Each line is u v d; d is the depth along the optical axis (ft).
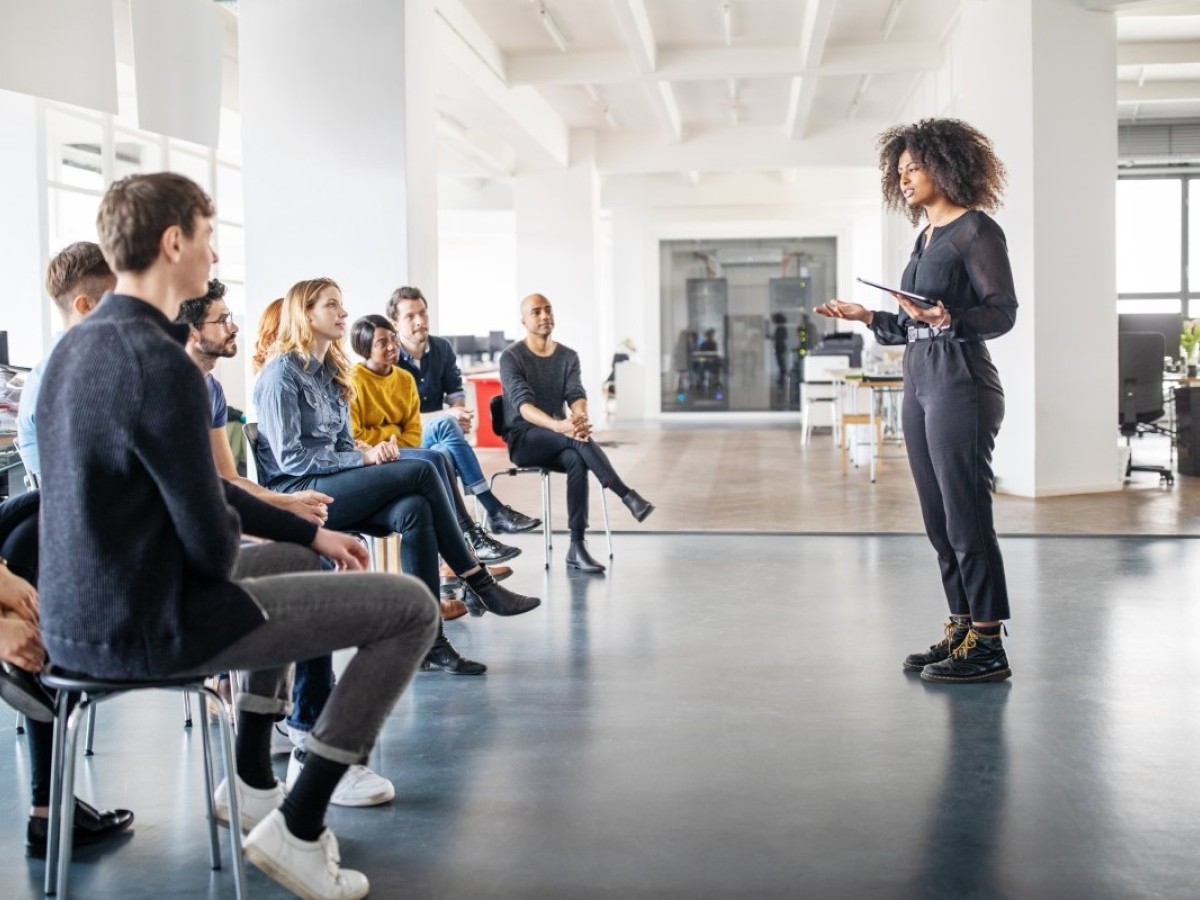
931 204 12.35
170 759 10.43
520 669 13.20
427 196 25.13
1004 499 26.63
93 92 17.20
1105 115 26.89
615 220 64.28
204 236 6.81
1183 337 33.27
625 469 35.47
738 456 39.78
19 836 8.73
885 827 8.57
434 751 10.44
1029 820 8.66
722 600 16.66
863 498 27.76
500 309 91.35
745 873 7.82
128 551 6.32
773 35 36.04
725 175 62.75
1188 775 9.55
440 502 12.60
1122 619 15.06
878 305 61.82
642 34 32.65
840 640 14.25
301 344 12.50
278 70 23.89
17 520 8.21
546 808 9.05
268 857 7.15
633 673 12.95
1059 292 26.89
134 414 6.19
